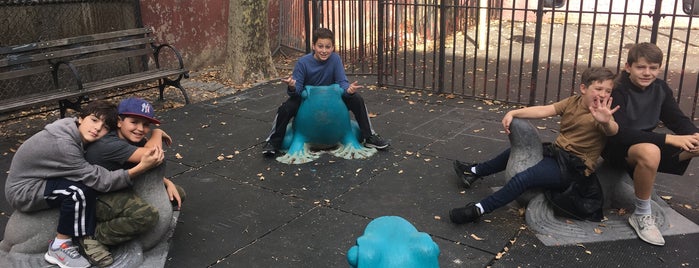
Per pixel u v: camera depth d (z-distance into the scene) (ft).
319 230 11.37
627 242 10.57
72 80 25.26
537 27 20.08
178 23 29.99
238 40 26.91
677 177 13.71
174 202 11.32
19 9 23.02
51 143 9.10
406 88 24.72
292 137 16.06
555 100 22.41
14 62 19.15
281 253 10.47
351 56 31.40
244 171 14.78
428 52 34.88
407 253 6.59
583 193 11.05
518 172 11.49
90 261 9.48
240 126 19.21
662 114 11.32
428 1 38.29
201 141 17.52
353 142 15.94
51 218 9.57
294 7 34.91
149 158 9.43
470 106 21.40
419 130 18.26
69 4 24.62
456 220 11.42
